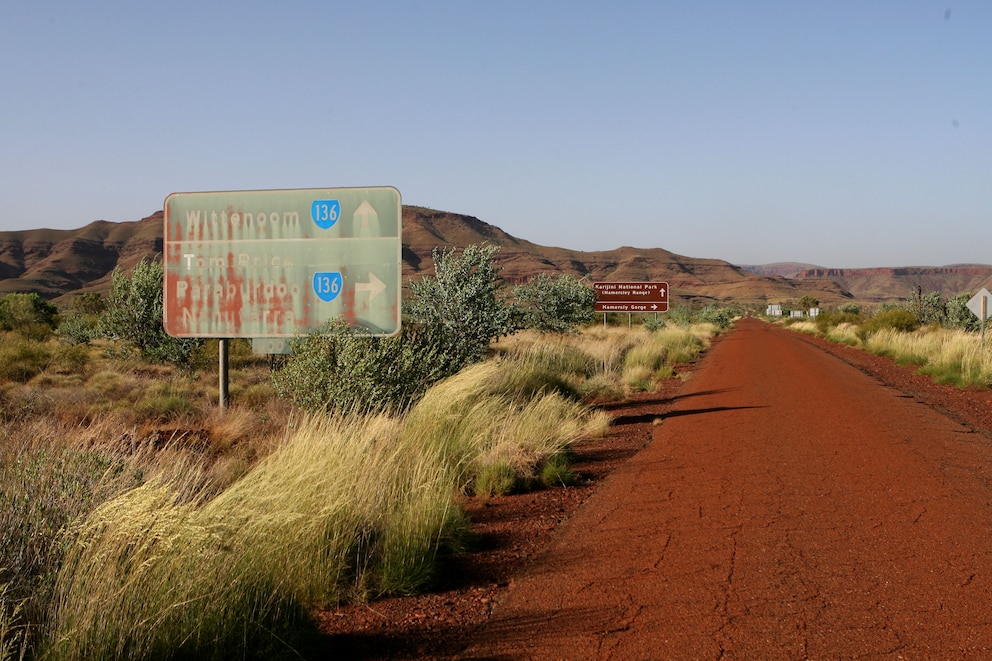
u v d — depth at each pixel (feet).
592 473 30.30
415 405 36.11
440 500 21.42
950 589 16.17
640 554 19.30
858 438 36.35
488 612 15.90
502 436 30.35
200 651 12.69
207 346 73.31
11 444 23.61
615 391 58.23
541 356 65.26
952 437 36.86
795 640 13.71
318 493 18.67
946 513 22.54
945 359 73.56
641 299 157.17
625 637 14.17
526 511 24.66
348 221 41.32
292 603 14.55
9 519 14.79
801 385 62.75
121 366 65.62
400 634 14.85
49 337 99.91
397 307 40.83
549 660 13.37
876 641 13.60
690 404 52.39
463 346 49.80
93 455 18.67
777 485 26.55
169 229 42.91
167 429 37.32
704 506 23.94
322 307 41.55
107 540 13.25
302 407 35.70
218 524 14.10
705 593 16.26
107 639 12.01
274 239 41.93
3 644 11.39
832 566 17.85
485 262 53.88
